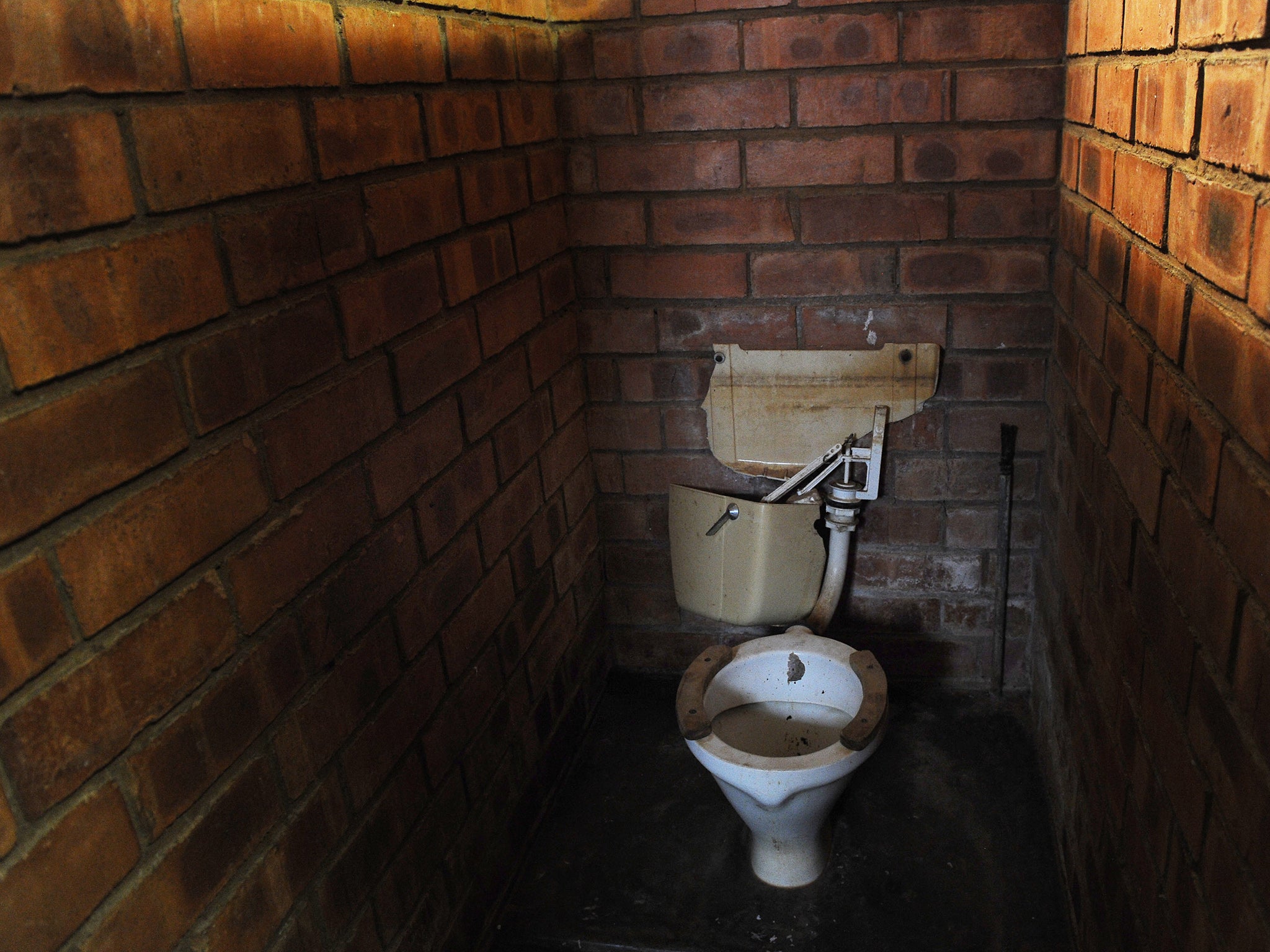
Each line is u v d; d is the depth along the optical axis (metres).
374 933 1.29
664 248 1.98
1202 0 0.84
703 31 1.81
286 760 1.08
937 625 2.17
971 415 1.97
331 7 1.15
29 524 0.75
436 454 1.44
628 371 2.10
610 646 2.38
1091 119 1.43
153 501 0.88
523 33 1.73
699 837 1.85
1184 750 0.93
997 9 1.70
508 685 1.75
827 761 1.54
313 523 1.13
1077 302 1.56
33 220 0.75
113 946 0.83
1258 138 0.70
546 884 1.77
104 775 0.82
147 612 0.87
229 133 0.97
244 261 1.00
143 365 0.87
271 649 1.06
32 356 0.75
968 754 2.00
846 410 2.01
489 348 1.62
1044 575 1.92
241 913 1.01
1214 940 0.83
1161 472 1.00
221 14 0.96
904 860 1.75
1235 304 0.76
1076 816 1.54
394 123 1.30
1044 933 1.58
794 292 1.96
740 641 2.29
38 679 0.75
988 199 1.82
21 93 0.74
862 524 2.12
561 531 2.01
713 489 2.16
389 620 1.32
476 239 1.56
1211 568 0.83
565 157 1.95
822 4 1.75
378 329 1.27
